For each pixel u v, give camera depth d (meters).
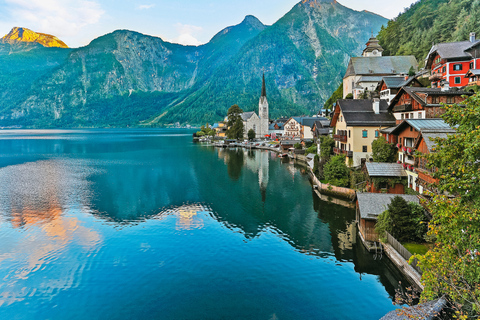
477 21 124.38
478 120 18.97
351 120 64.88
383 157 55.06
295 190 68.06
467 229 17.72
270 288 30.44
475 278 17.45
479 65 75.31
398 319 20.05
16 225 48.44
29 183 78.44
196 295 29.62
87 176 87.50
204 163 110.81
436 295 19.95
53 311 27.77
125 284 31.70
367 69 127.56
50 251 39.25
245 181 78.56
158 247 40.12
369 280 31.19
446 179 19.70
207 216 51.91
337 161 62.69
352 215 50.03
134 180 81.56
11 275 33.56
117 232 45.34
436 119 45.59
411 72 110.69
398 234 34.38
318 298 28.66
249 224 47.72
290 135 178.38
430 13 157.75
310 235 42.69
